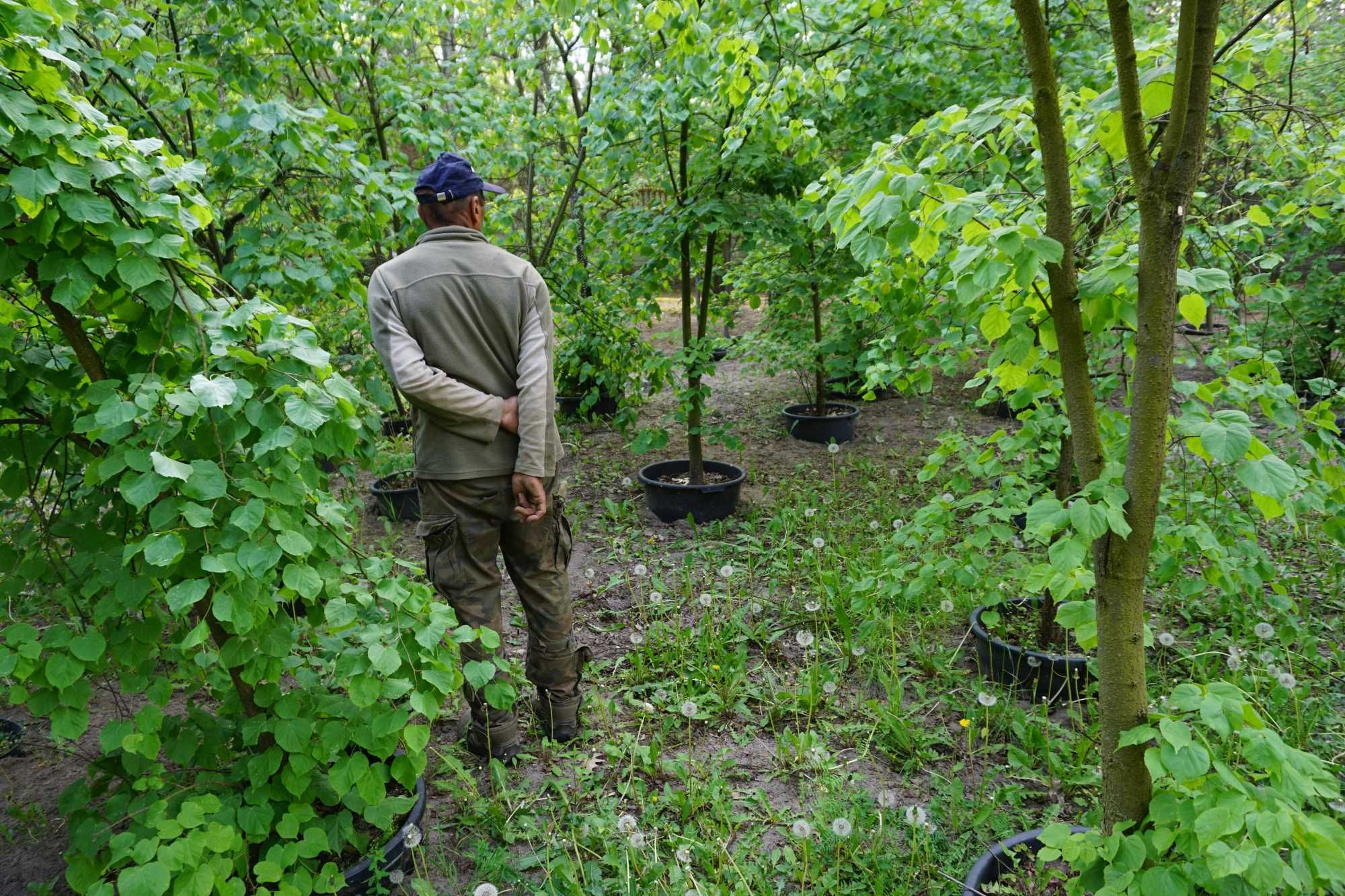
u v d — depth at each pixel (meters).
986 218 1.79
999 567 3.00
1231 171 2.76
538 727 2.95
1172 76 1.66
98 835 1.91
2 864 2.37
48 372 2.06
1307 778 1.32
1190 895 1.35
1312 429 2.29
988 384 3.05
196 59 3.92
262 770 1.96
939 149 2.08
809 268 6.04
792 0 4.50
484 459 2.57
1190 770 1.31
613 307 5.99
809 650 3.49
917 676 3.25
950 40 4.86
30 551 2.10
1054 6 4.08
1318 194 2.74
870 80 5.04
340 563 2.13
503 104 5.83
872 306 3.26
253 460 1.93
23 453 2.11
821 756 2.57
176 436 1.82
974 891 1.93
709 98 4.78
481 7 5.86
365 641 1.91
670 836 2.33
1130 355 2.17
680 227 4.93
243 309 1.89
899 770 2.71
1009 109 1.91
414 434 2.63
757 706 3.13
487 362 2.58
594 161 5.77
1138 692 1.60
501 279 2.55
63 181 1.61
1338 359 6.06
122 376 2.04
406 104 4.96
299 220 4.01
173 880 1.72
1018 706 3.01
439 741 2.91
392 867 2.16
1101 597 1.62
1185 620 3.52
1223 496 2.78
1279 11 3.60
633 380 5.93
